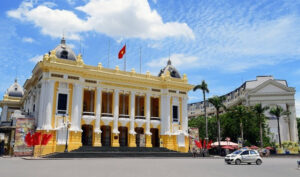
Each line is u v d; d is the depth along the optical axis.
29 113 56.00
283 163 37.62
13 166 24.73
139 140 56.47
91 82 52.44
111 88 54.44
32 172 19.70
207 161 38.72
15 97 83.50
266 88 91.19
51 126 46.06
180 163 32.53
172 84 60.25
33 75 54.41
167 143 57.28
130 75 56.97
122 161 33.94
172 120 59.59
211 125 84.81
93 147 47.69
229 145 59.88
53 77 47.56
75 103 48.78
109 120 53.22
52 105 46.81
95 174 18.98
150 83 58.84
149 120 57.69
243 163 35.62
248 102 92.56
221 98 62.94
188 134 61.25
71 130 47.34
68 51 50.91
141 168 24.19
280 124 88.38
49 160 34.72
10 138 51.59
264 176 19.97
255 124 70.44
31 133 45.62
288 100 89.00
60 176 17.59
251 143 72.81
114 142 52.56
